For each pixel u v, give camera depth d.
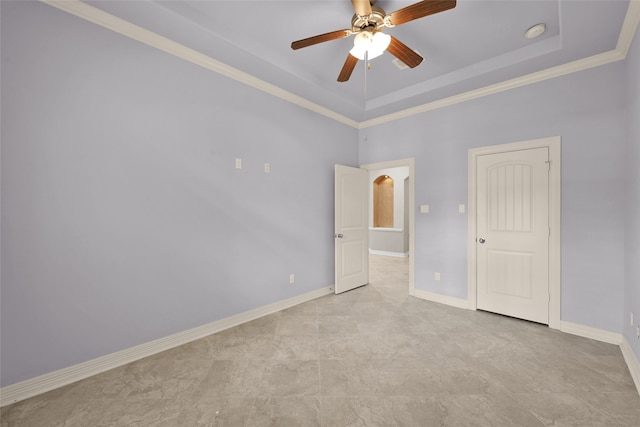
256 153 3.07
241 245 2.94
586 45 2.33
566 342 2.46
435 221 3.60
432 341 2.50
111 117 2.11
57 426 1.54
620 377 1.94
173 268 2.44
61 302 1.90
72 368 1.94
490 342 2.47
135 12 2.03
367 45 1.99
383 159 4.14
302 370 2.05
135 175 2.22
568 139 2.67
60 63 1.90
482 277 3.23
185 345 2.45
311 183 3.70
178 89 2.46
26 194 1.78
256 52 2.58
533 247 2.88
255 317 3.04
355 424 1.53
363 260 4.36
